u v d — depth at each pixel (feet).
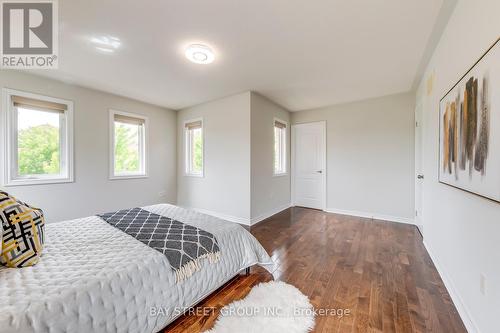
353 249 8.63
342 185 14.32
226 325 4.61
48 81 9.93
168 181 15.38
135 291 3.96
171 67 8.91
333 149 14.66
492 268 3.87
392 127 12.51
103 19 6.00
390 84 10.82
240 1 5.37
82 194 11.07
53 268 3.97
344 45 7.33
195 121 14.62
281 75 9.74
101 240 5.23
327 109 14.92
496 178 3.60
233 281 6.37
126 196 12.96
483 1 4.23
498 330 3.66
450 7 5.56
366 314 5.01
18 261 3.98
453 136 5.50
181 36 6.81
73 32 6.57
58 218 10.27
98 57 8.07
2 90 8.77
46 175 10.12
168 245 5.05
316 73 9.55
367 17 5.94
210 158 13.79
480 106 4.12
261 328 4.54
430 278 6.52
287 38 6.93
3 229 3.94
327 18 5.99
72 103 10.68
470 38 4.78
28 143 9.61
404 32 6.60
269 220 12.87
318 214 14.17
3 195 4.15
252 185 12.15
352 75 9.75
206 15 5.87
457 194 5.48
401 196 12.30
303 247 8.86
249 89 11.58
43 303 3.07
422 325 4.69
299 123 16.14
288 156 16.19
